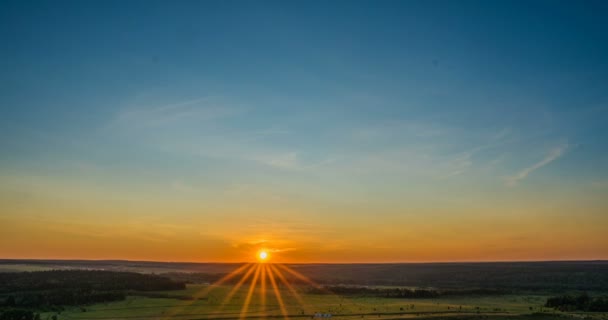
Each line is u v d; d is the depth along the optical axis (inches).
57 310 6156.5
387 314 5841.5
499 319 5339.6
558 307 6392.7
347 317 5625.0
